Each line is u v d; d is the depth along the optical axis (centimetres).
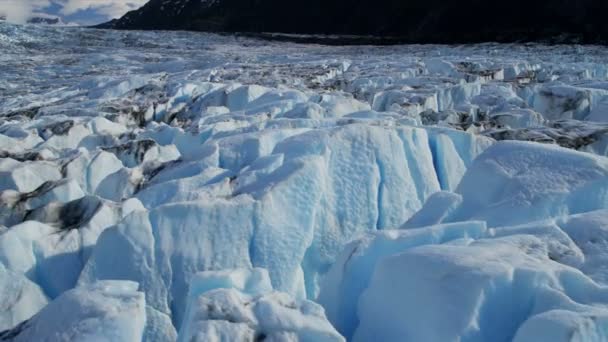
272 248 670
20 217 811
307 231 696
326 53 5144
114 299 490
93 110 1705
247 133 1005
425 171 888
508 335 430
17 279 623
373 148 850
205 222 658
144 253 637
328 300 588
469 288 441
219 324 440
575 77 2312
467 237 570
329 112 1379
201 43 6794
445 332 429
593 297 429
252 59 4088
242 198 687
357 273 580
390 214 836
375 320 510
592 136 1151
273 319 454
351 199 816
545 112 1759
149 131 1323
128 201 761
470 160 965
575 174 651
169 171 931
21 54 4922
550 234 529
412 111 1628
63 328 468
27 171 945
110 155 1042
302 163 725
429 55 4178
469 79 2388
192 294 513
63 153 1139
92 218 715
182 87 1906
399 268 504
